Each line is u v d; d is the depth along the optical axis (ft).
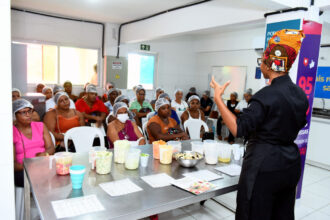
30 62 19.11
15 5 17.12
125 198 4.09
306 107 4.12
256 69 21.56
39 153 6.76
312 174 12.89
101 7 16.43
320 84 15.93
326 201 9.88
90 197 4.07
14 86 16.10
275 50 3.88
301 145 8.80
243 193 4.09
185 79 27.14
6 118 4.65
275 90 3.86
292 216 4.42
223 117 4.00
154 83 25.46
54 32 19.66
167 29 15.96
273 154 3.88
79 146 8.80
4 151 4.72
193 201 4.33
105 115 14.26
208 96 23.75
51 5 16.67
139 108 15.94
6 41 4.48
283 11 8.34
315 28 8.34
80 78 21.63
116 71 22.57
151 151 6.80
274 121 3.82
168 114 10.05
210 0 12.62
